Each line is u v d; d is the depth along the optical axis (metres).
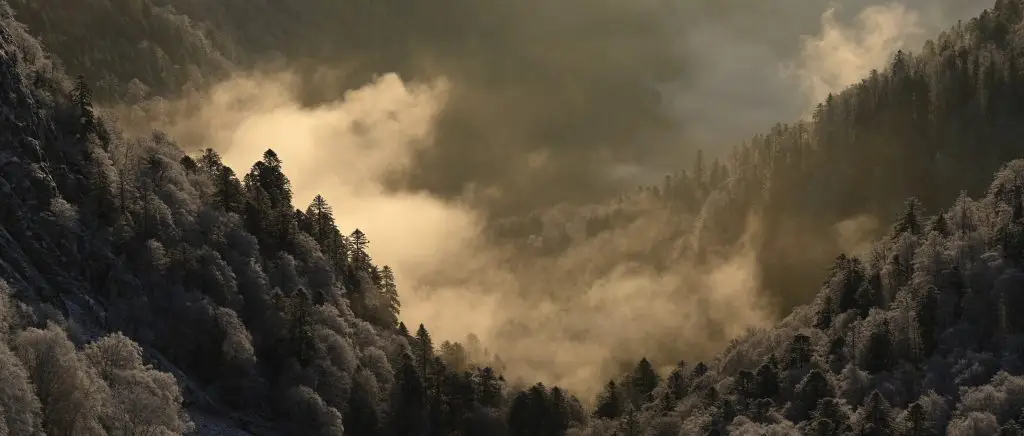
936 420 195.25
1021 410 188.12
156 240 199.00
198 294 193.88
